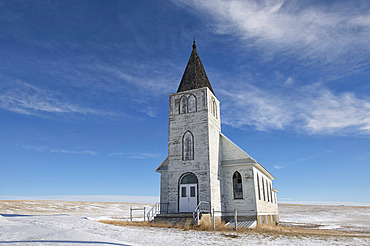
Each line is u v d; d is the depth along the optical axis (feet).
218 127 97.45
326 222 162.40
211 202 80.48
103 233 45.83
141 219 100.17
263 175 107.04
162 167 99.04
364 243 44.39
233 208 88.84
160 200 95.71
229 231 57.47
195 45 106.73
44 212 149.48
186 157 87.51
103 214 150.92
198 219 66.13
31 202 212.02
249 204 87.45
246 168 90.94
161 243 39.91
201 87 94.79
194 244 40.45
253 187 88.43
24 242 32.04
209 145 85.61
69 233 38.37
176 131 91.66
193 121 89.86
